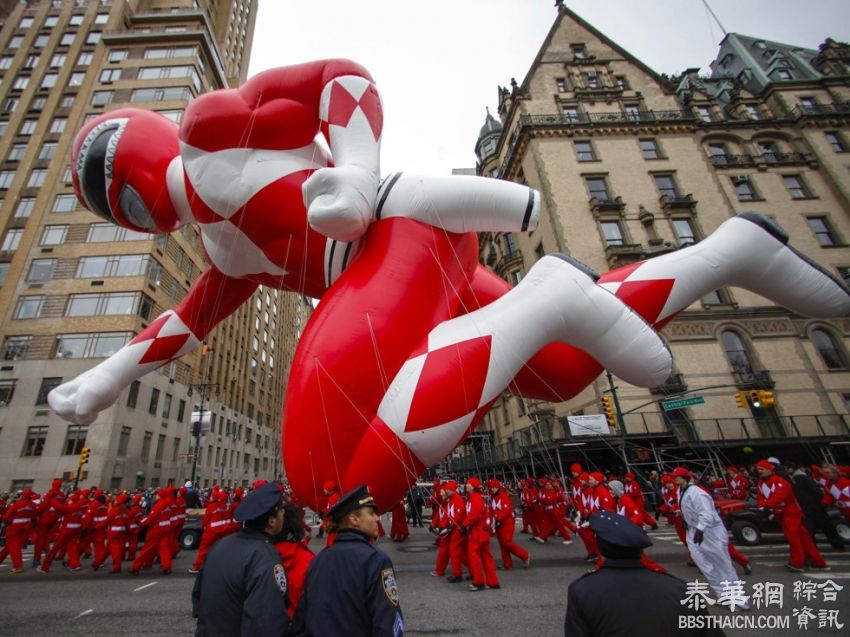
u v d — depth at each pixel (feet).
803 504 26.43
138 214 15.35
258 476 159.53
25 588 21.68
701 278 13.91
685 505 17.28
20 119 109.29
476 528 19.77
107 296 86.79
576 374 14.79
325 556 6.24
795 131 82.48
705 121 81.97
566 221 66.33
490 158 94.99
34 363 81.61
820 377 59.26
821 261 70.85
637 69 82.53
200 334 16.26
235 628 6.20
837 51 94.43
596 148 72.79
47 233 93.40
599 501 22.81
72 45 118.93
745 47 106.22
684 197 67.87
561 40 84.69
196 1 145.28
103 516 27.35
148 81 111.65
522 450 56.59
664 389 55.72
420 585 20.62
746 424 56.08
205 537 25.09
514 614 15.70
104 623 15.92
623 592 5.35
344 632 5.60
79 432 75.92
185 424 99.45
